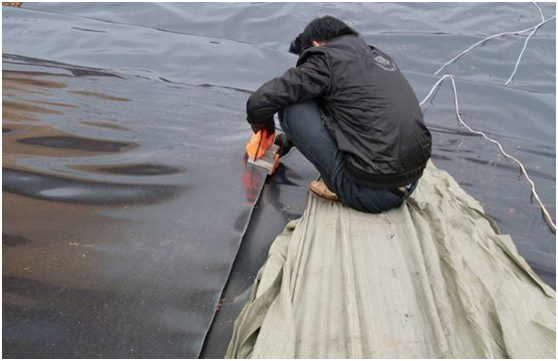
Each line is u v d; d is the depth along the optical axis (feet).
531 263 6.28
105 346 4.21
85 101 9.02
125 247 5.37
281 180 7.47
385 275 4.90
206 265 5.32
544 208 7.41
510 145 9.23
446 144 9.19
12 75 9.67
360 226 5.79
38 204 5.81
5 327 4.21
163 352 4.25
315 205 6.35
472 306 4.48
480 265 5.32
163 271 5.13
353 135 5.67
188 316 4.66
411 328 4.28
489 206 7.45
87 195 6.12
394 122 5.52
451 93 10.93
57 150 7.07
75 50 11.53
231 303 5.05
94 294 4.69
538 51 12.65
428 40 13.26
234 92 10.66
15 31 12.02
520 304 4.80
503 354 4.25
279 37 13.50
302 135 6.08
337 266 5.05
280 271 4.99
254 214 6.54
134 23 13.55
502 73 11.92
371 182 5.67
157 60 11.55
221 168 7.24
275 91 5.80
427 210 6.13
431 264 5.02
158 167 7.00
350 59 5.68
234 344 4.18
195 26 13.65
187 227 5.85
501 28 14.14
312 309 4.48
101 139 7.61
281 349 3.94
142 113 8.90
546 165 8.64
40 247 5.15
